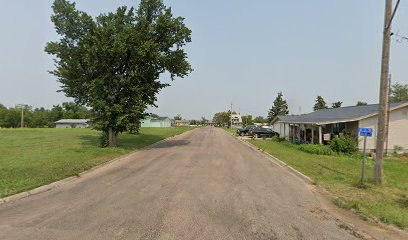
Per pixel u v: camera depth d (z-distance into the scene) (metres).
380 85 10.55
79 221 6.51
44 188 9.64
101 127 22.08
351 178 11.83
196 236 5.72
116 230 5.98
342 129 27.61
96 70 22.62
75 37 22.47
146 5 23.73
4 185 9.59
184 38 25.16
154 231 5.94
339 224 6.69
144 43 22.02
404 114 25.33
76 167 13.13
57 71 22.55
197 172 12.94
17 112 103.88
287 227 6.39
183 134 50.53
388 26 10.32
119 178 11.55
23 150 19.53
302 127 34.28
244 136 47.97
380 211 7.54
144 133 45.03
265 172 13.52
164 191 9.36
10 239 5.51
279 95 80.44
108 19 22.03
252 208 7.70
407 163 18.77
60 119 114.38
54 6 21.73
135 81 23.48
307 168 14.45
